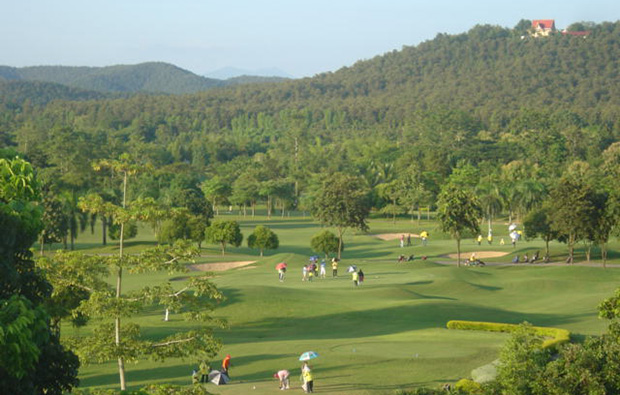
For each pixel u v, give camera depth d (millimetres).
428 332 55062
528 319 63031
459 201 98438
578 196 96375
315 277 86688
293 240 142750
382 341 50594
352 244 135750
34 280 23312
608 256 107750
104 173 192125
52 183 142250
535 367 33844
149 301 32844
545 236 106250
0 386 17531
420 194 172500
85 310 31312
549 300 75125
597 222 95625
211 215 142375
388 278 85375
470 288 80250
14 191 22281
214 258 108688
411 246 128375
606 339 33562
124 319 61406
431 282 81875
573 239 101375
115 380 42531
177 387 29594
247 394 36188
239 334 56969
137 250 118625
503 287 84312
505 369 34406
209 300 65562
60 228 111312
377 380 38938
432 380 38875
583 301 72250
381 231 154125
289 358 45188
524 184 150625
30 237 22281
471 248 121375
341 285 78375
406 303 66312
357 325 59438
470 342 50125
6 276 20000
